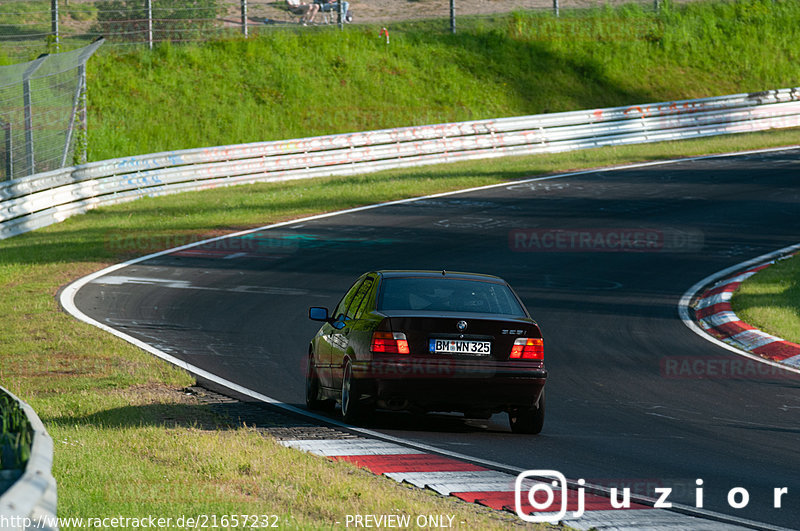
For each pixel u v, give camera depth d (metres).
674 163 131.38
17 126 110.44
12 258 80.00
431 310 34.12
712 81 190.25
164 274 74.06
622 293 69.62
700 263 79.81
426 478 26.05
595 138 149.25
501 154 140.62
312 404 39.53
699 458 30.47
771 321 58.84
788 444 33.19
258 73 164.00
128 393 40.38
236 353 50.84
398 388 32.59
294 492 22.69
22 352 49.22
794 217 97.75
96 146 133.38
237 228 93.19
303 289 68.94
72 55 109.31
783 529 22.19
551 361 50.25
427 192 113.19
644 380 46.06
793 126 167.12
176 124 147.75
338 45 175.88
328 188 114.50
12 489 11.98
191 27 172.88
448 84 172.50
